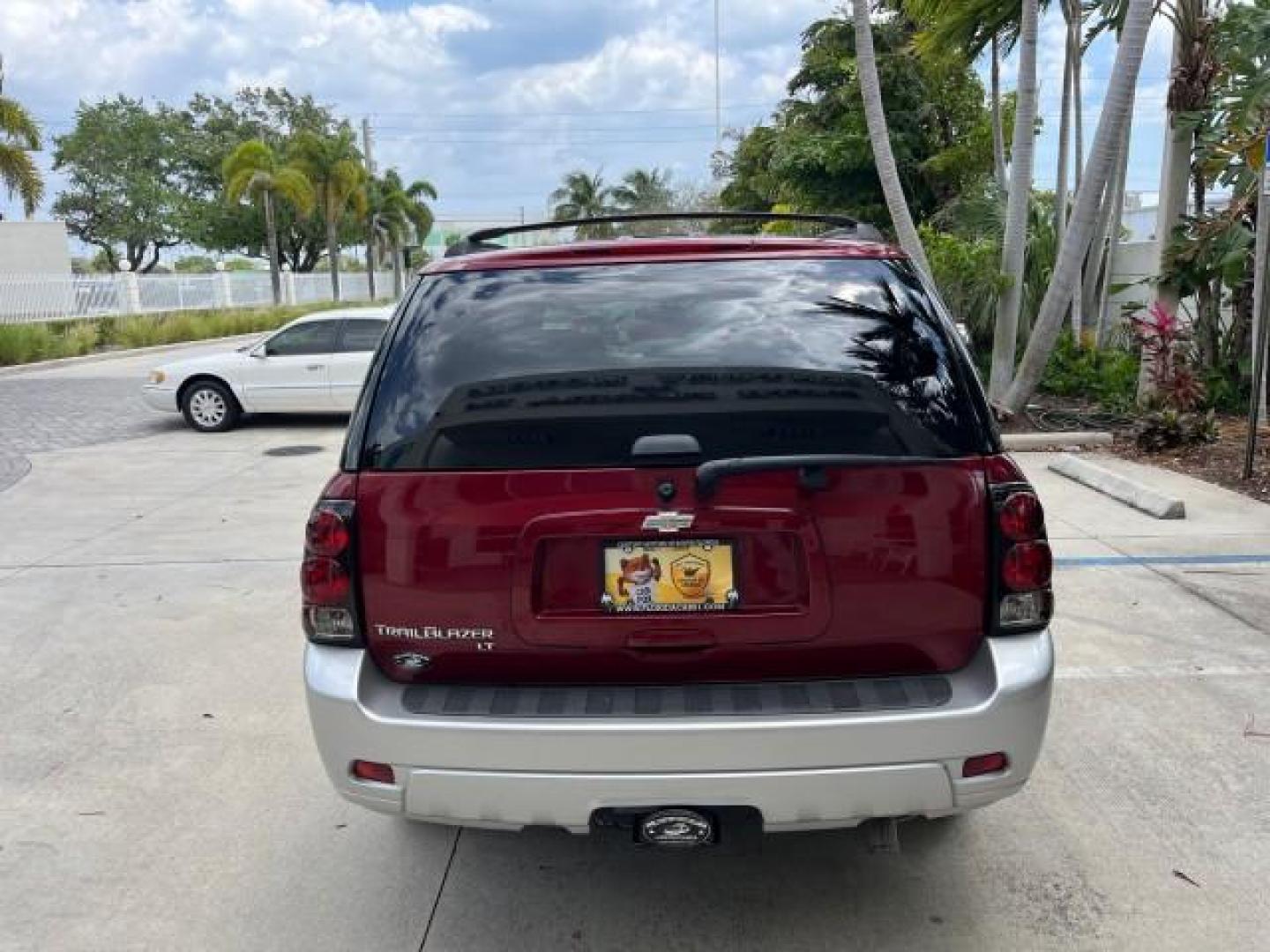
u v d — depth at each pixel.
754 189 26.44
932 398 2.65
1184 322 11.10
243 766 3.98
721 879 3.20
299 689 4.68
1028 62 10.37
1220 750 3.90
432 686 2.68
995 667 2.56
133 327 25.55
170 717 4.42
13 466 10.29
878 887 3.13
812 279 2.95
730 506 2.54
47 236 32.41
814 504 2.54
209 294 34.09
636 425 2.59
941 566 2.57
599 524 2.55
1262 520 7.04
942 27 12.05
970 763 2.52
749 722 2.45
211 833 3.51
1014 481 2.63
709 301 2.87
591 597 2.59
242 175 37.97
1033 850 3.29
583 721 2.47
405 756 2.54
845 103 18.50
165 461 10.55
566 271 3.00
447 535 2.59
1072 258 9.98
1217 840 3.32
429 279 3.03
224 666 4.97
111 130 50.91
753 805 2.49
